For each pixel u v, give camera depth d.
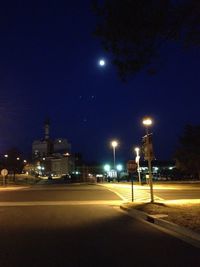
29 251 11.13
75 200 31.38
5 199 33.38
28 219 19.06
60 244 12.23
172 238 13.37
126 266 9.30
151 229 15.63
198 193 37.78
